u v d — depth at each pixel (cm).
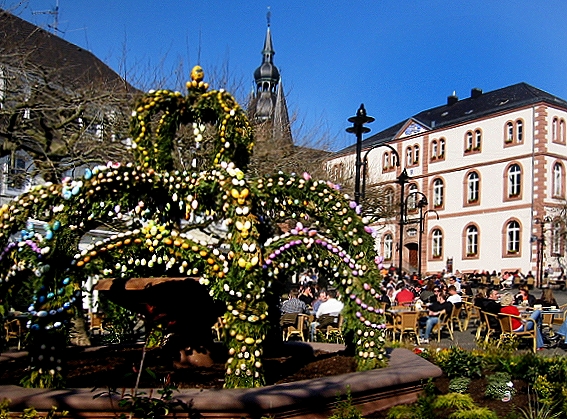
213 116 701
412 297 1700
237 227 570
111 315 958
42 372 526
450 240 4716
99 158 1294
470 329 1588
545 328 1505
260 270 564
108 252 581
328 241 640
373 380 548
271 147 1842
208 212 643
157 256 590
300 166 2030
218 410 452
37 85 1212
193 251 568
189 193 633
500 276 3816
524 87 4588
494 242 4422
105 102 1291
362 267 665
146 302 609
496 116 4481
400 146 5166
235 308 553
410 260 5006
